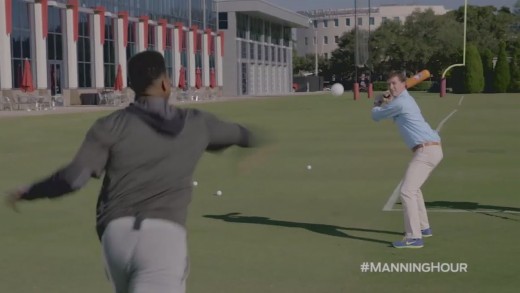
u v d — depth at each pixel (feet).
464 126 88.53
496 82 228.02
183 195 12.68
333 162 54.03
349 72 370.73
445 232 29.17
